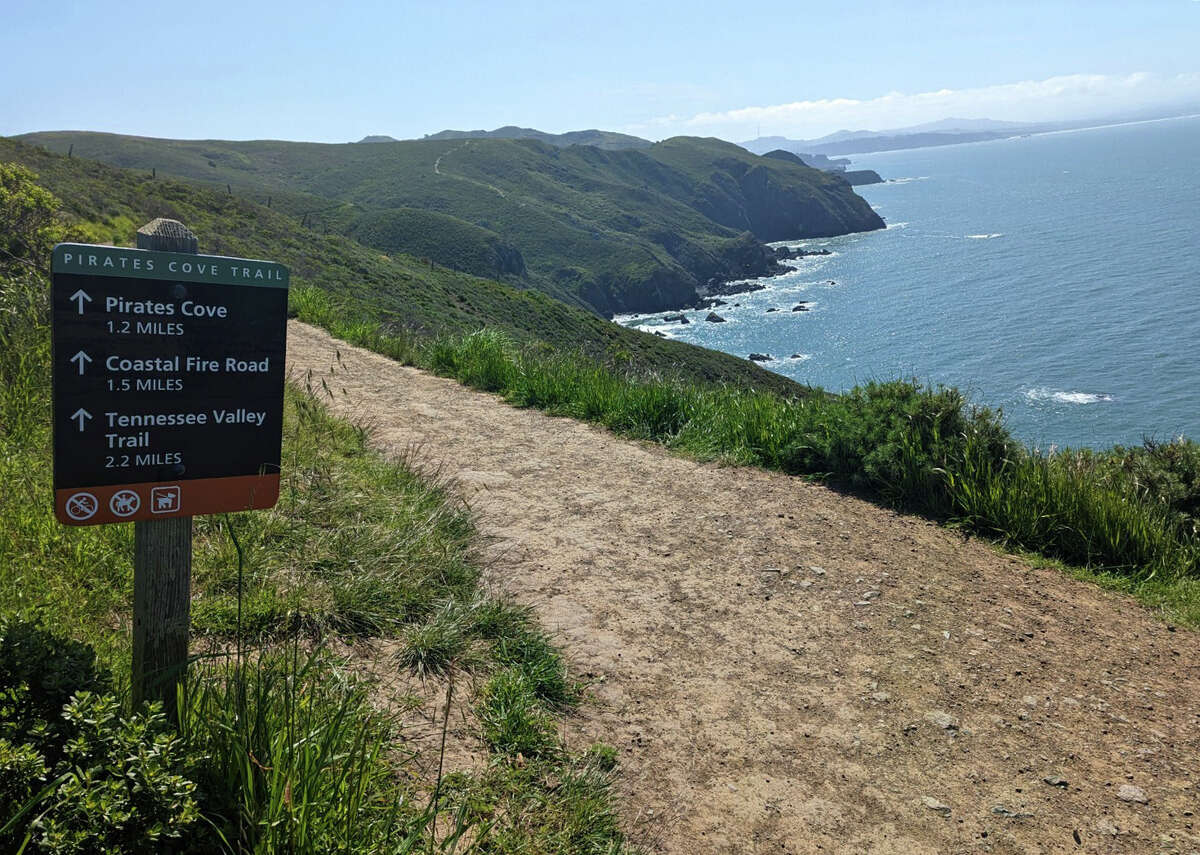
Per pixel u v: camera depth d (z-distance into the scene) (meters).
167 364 2.33
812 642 4.36
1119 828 3.04
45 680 2.08
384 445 7.13
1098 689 4.00
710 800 3.11
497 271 125.56
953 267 172.62
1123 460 6.43
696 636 4.36
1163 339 98.81
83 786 1.85
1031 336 106.19
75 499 2.24
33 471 4.65
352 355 12.09
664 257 169.50
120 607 3.47
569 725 3.45
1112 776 3.35
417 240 125.69
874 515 6.21
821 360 99.50
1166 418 68.56
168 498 2.37
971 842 2.96
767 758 3.38
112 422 2.27
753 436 7.70
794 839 2.94
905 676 4.05
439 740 3.09
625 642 4.23
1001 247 197.88
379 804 2.50
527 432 8.23
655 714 3.63
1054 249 185.12
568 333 41.41
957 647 4.35
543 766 3.09
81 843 1.76
